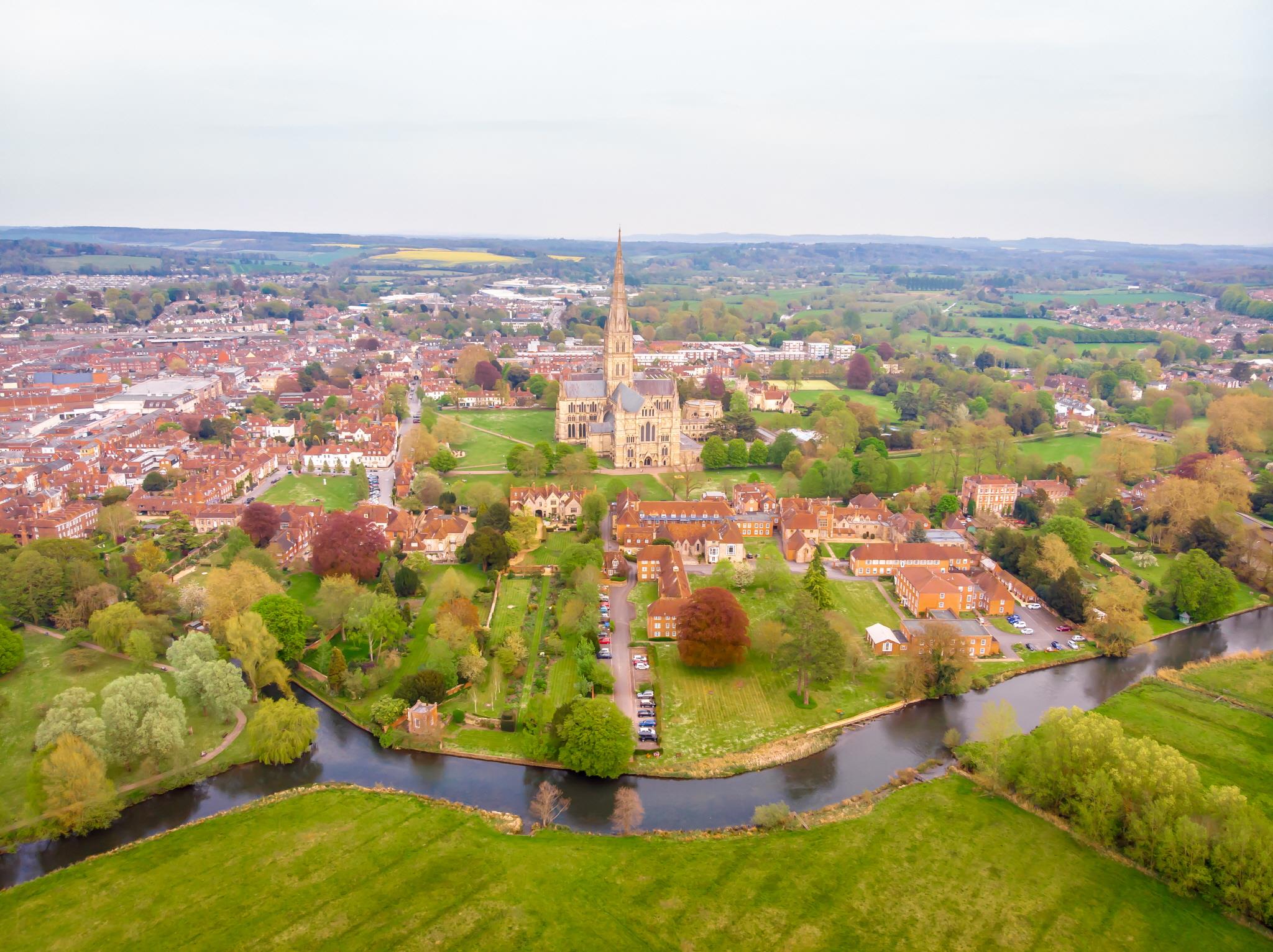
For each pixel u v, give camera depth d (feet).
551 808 495.41
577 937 398.42
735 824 486.79
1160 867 435.12
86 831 476.95
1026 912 415.85
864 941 398.21
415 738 561.43
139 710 529.45
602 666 622.54
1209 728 577.43
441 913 411.95
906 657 638.53
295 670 649.20
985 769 519.19
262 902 419.54
